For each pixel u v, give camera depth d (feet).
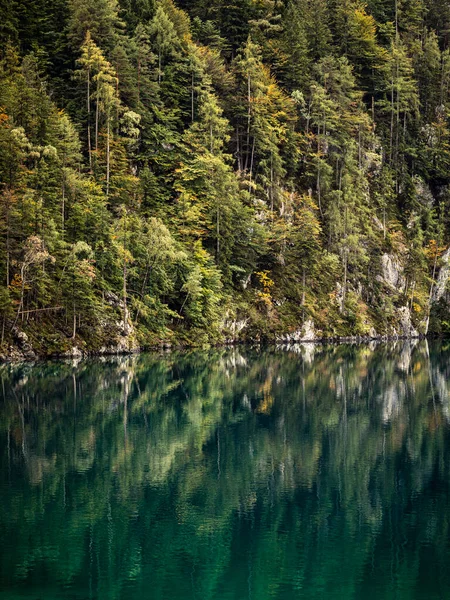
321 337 320.09
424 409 153.58
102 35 311.47
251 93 348.79
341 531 76.74
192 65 335.06
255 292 309.83
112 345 240.12
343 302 334.85
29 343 216.33
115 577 63.41
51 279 220.23
